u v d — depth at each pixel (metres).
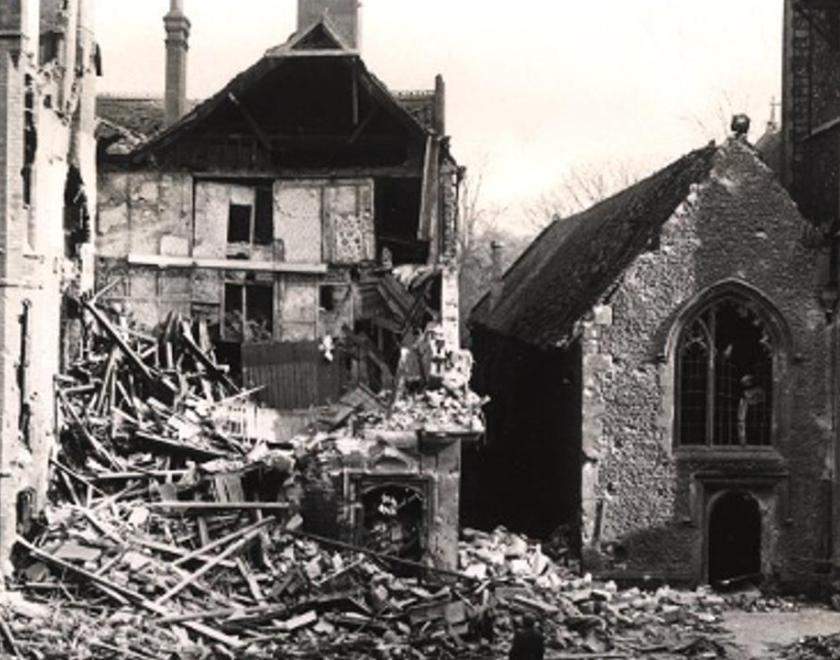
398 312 32.25
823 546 30.44
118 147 33.75
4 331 24.97
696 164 32.66
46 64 28.25
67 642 21.94
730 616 28.55
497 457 41.34
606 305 30.14
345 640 24.00
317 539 27.08
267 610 24.50
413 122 31.67
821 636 25.86
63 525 26.20
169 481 28.11
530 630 19.08
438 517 27.97
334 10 34.38
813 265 30.47
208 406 30.44
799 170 34.44
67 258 31.41
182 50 38.88
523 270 52.41
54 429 28.34
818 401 30.56
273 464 28.22
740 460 30.38
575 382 31.00
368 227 32.88
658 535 30.20
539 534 34.94
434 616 25.08
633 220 35.03
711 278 30.20
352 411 29.80
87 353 31.22
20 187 25.47
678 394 30.45
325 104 32.81
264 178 33.19
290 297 32.97
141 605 23.98
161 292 33.16
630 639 25.80
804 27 34.34
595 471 30.12
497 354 43.59
